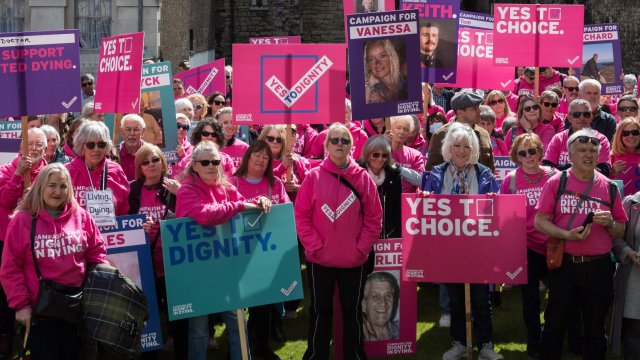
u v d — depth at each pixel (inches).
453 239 290.5
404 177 346.9
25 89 318.0
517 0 1272.1
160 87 381.7
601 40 556.4
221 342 335.9
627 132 356.5
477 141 309.3
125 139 348.5
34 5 977.5
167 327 351.9
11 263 253.8
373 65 322.0
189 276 272.5
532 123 418.6
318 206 282.8
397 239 304.2
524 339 333.7
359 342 290.5
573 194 281.0
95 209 289.3
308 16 1368.1
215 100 493.4
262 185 315.9
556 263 281.6
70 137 368.8
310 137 434.6
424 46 413.4
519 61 446.6
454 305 306.2
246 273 277.3
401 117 361.1
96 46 987.3
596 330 282.5
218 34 1352.1
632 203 284.4
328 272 285.1
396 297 305.3
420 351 320.5
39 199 255.0
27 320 251.9
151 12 983.6
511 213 289.3
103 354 263.0
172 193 308.0
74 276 256.5
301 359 314.3
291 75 328.8
